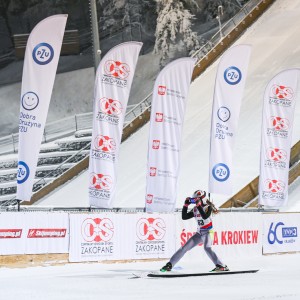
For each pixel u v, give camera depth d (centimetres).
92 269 2083
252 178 3691
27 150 2162
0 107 6788
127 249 2300
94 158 2331
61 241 2150
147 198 2448
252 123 4359
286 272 2005
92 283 1702
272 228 2694
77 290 1548
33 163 2162
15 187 5009
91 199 2330
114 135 2342
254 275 1905
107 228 2256
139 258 2328
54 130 6350
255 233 2631
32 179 2162
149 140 2450
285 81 2783
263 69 5247
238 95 2595
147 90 6800
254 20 6188
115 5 7544
